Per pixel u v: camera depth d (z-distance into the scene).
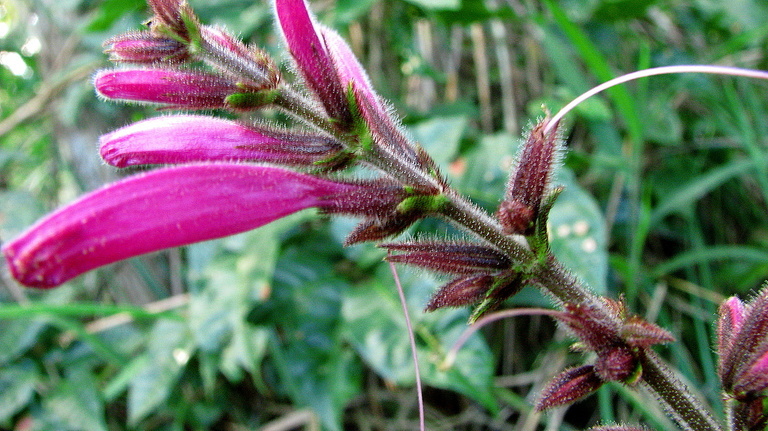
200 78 0.07
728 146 0.18
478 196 0.14
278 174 0.07
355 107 0.07
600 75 0.14
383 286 0.14
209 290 0.14
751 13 0.19
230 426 0.18
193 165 0.07
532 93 0.20
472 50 0.22
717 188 0.18
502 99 0.21
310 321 0.14
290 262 0.15
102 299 0.20
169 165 0.07
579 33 0.13
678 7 0.22
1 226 0.19
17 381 0.17
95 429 0.16
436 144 0.16
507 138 0.16
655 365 0.08
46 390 0.17
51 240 0.06
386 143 0.08
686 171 0.18
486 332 0.17
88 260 0.06
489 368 0.13
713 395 0.14
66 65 0.21
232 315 0.14
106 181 0.20
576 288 0.08
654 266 0.17
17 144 0.28
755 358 0.07
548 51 0.17
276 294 0.15
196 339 0.14
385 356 0.13
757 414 0.07
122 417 0.18
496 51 0.22
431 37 0.21
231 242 0.15
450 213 0.07
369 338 0.13
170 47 0.07
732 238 0.18
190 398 0.17
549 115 0.07
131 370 0.16
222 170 0.07
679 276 0.17
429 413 0.17
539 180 0.07
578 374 0.08
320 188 0.07
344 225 0.15
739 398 0.07
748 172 0.17
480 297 0.07
